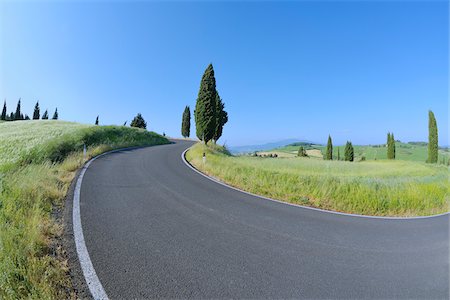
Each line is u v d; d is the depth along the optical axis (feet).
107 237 14.07
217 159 49.26
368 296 10.33
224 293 9.76
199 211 20.07
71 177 29.63
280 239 15.67
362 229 19.16
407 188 34.83
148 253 12.59
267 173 36.73
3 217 13.56
